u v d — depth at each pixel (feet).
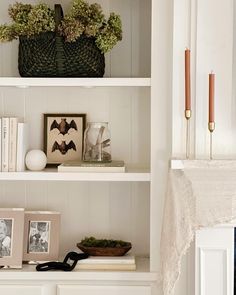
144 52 10.52
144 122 10.55
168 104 9.48
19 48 9.79
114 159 10.59
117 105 10.57
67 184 10.62
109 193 10.61
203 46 9.29
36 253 10.10
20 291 9.59
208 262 9.12
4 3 10.48
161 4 9.40
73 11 9.64
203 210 8.52
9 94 10.61
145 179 9.57
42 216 10.21
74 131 10.57
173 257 8.66
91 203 10.62
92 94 10.58
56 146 10.57
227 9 9.26
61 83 9.59
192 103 9.36
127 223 10.61
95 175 9.60
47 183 10.62
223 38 9.28
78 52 9.66
